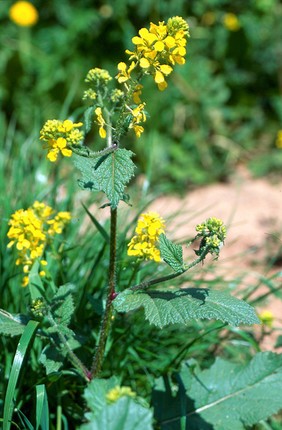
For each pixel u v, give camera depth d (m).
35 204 2.75
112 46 5.98
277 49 6.25
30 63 5.94
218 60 6.23
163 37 2.09
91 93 2.38
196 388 2.58
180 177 5.61
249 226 4.94
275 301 4.04
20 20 5.78
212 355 3.20
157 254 2.42
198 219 5.04
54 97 5.92
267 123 6.29
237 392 2.56
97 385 2.14
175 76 5.87
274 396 2.52
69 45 5.95
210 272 3.58
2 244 3.17
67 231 3.36
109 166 2.10
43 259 2.81
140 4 5.86
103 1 5.98
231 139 6.11
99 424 1.86
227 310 2.15
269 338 3.57
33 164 3.95
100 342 2.40
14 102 5.92
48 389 2.64
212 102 6.00
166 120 5.86
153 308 2.18
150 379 2.83
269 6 6.23
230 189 5.63
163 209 5.15
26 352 2.41
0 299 2.91
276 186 5.64
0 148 4.25
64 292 2.41
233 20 6.14
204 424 2.49
